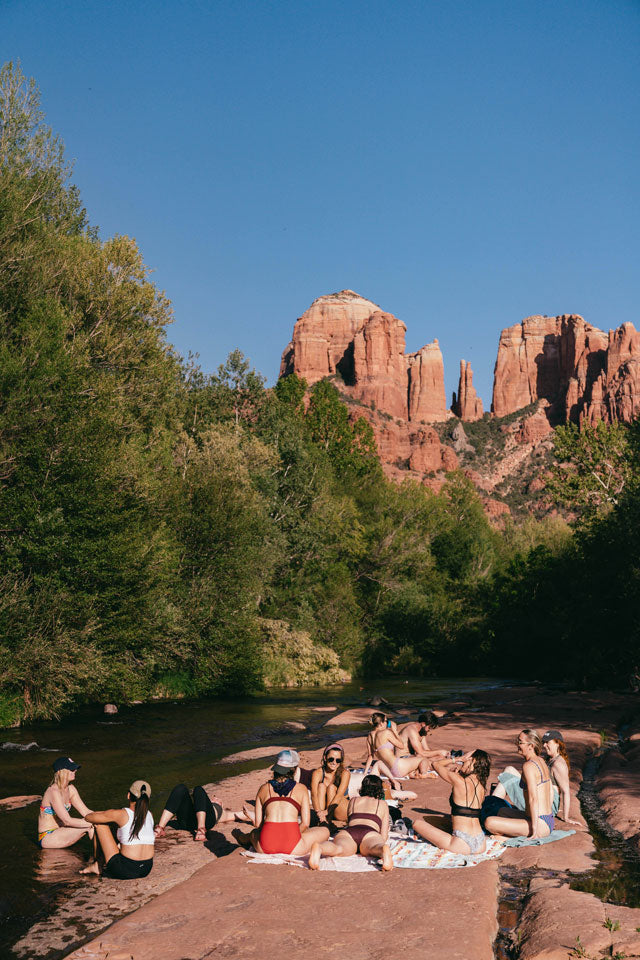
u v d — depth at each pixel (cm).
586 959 507
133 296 2711
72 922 614
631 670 3425
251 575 3116
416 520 6181
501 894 666
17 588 1861
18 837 881
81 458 2003
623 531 3588
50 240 2423
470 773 785
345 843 733
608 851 800
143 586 2247
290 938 536
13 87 2392
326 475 5138
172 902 612
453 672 4906
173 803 890
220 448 3384
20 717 1881
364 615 5159
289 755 768
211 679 2778
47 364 1969
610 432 4903
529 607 4466
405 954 504
